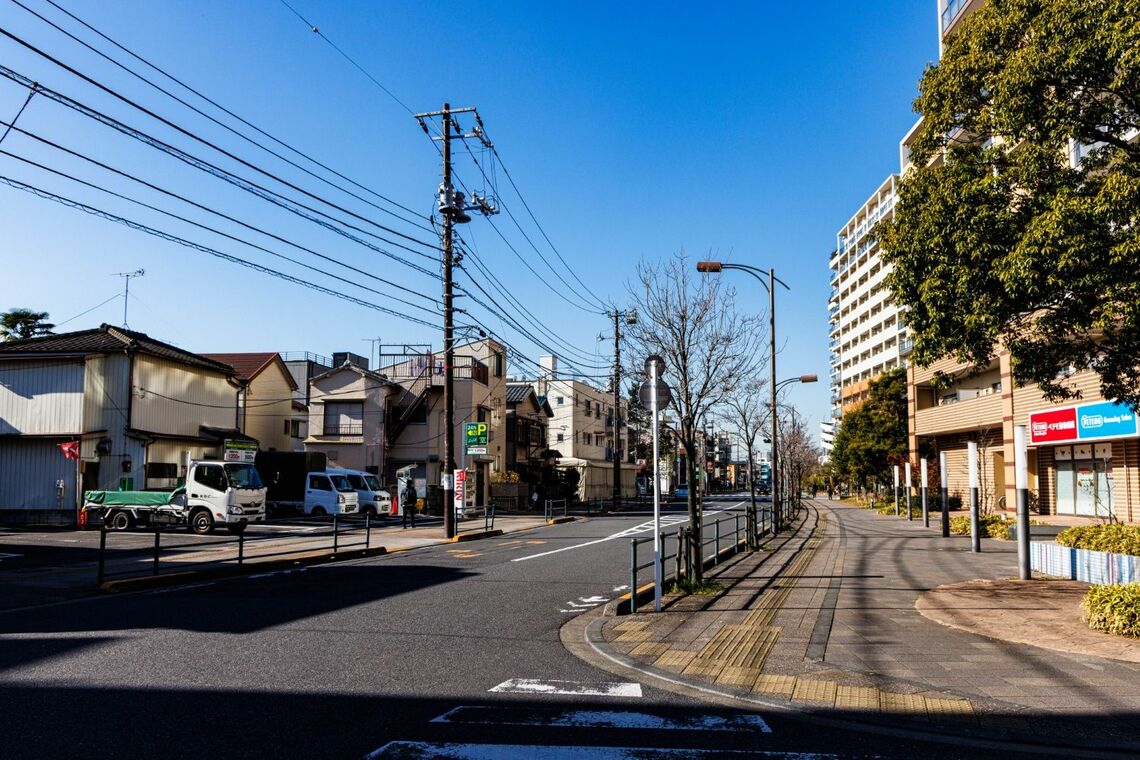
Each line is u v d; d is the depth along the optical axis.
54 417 27.00
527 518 34.47
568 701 5.88
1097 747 4.95
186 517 22.80
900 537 22.91
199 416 31.44
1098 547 11.83
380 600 10.52
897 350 70.38
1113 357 9.26
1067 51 7.90
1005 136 8.93
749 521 19.05
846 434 53.94
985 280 8.61
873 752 4.82
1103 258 7.61
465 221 23.19
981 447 35.50
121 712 5.33
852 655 7.35
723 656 7.35
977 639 8.00
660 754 4.72
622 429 73.56
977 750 4.90
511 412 47.84
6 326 35.84
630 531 25.91
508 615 9.55
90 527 24.42
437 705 5.69
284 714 5.37
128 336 29.45
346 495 31.67
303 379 48.34
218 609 9.67
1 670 6.49
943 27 35.81
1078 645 7.60
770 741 5.01
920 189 9.55
